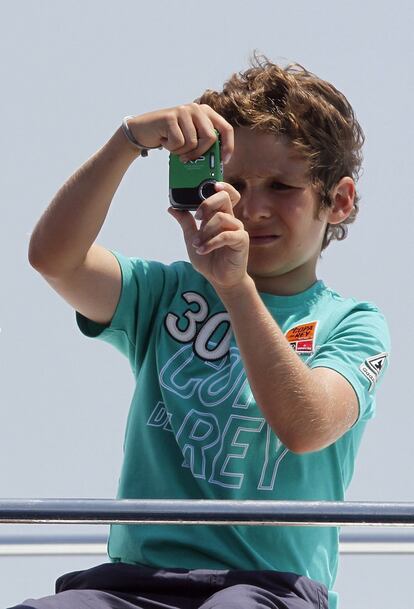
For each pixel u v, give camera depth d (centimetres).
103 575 725
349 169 905
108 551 787
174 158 746
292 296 839
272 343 727
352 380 772
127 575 722
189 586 716
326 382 752
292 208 823
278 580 715
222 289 732
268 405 723
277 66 894
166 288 839
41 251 790
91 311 823
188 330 815
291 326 823
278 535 749
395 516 659
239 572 718
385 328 838
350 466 823
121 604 700
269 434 766
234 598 670
